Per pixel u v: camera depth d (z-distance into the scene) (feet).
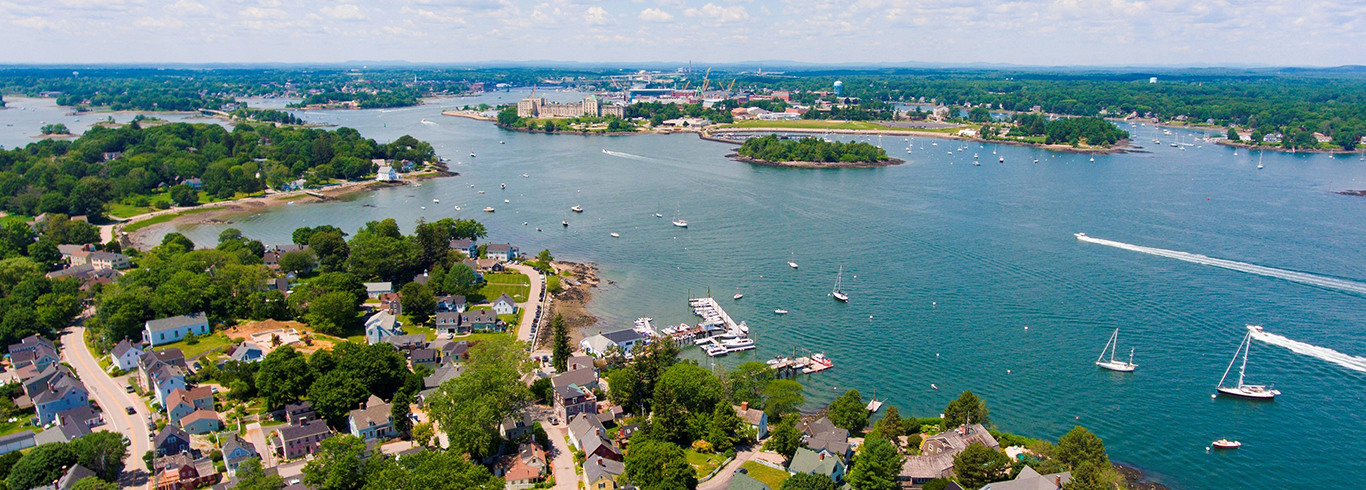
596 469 495.82
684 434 559.79
